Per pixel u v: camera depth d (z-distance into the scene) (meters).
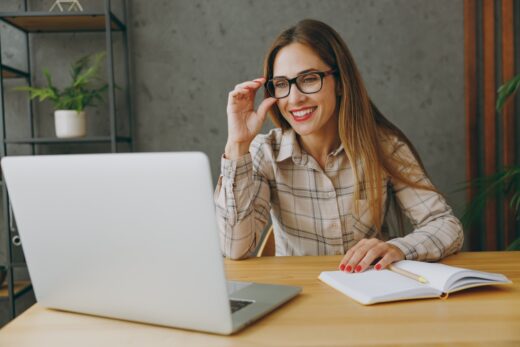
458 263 1.24
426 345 0.71
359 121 1.49
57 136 2.69
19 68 2.84
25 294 2.80
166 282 0.77
